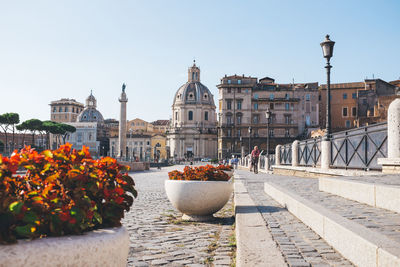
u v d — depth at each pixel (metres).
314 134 65.88
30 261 2.00
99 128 137.50
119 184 3.11
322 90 95.88
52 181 2.62
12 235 2.12
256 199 9.66
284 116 96.00
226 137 97.12
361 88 92.44
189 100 125.31
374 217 5.20
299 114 95.56
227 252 5.36
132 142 133.38
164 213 9.30
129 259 4.98
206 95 127.19
